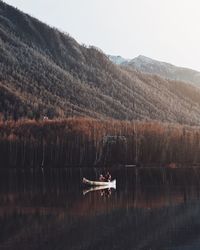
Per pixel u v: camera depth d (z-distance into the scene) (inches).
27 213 3213.6
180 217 3053.6
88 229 2723.9
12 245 2390.5
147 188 4660.4
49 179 5757.9
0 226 2807.6
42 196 4092.0
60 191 4466.0
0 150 7844.5
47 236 2571.4
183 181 5354.3
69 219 3011.8
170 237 2544.3
